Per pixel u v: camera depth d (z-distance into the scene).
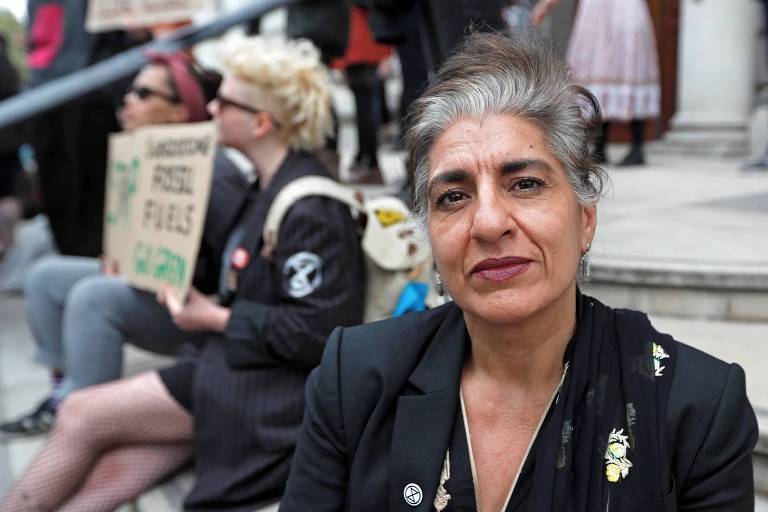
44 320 3.11
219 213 2.54
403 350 1.21
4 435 3.01
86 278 3.05
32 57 4.41
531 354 1.13
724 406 1.05
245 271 2.16
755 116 6.45
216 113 2.32
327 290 2.03
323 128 2.31
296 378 2.11
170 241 2.42
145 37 4.33
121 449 2.25
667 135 7.23
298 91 2.24
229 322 2.10
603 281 2.86
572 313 1.14
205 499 2.09
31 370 3.80
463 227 1.07
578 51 5.76
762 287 2.62
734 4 6.60
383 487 1.16
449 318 1.23
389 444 1.17
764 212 3.82
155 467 2.27
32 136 4.16
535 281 1.06
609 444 1.05
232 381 2.12
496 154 1.05
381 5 3.16
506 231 1.04
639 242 3.16
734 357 2.30
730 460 1.06
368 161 5.24
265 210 2.16
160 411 2.21
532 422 1.15
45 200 4.27
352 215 2.17
